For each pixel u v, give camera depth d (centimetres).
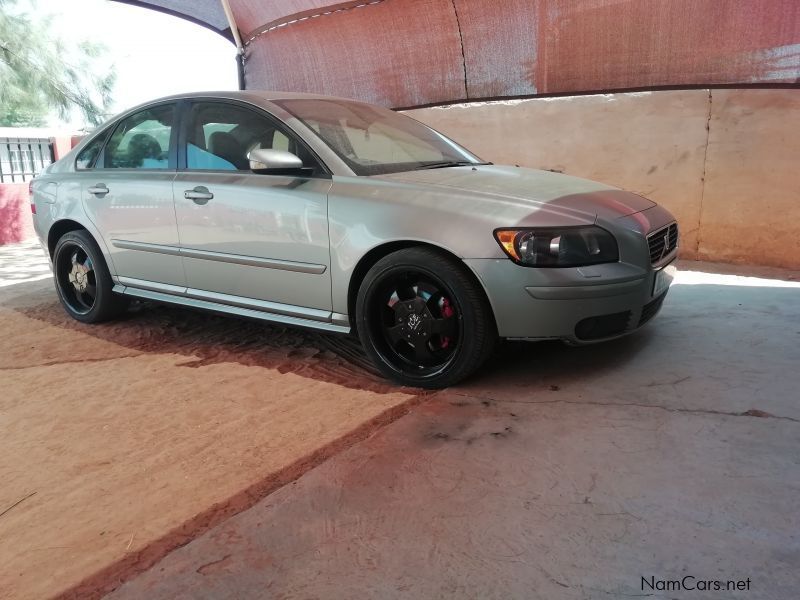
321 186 384
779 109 628
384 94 888
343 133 419
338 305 382
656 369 367
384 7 832
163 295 473
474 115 804
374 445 294
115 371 421
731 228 672
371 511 245
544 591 198
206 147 441
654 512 234
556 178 411
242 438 316
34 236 1158
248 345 461
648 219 376
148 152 475
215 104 446
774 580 198
